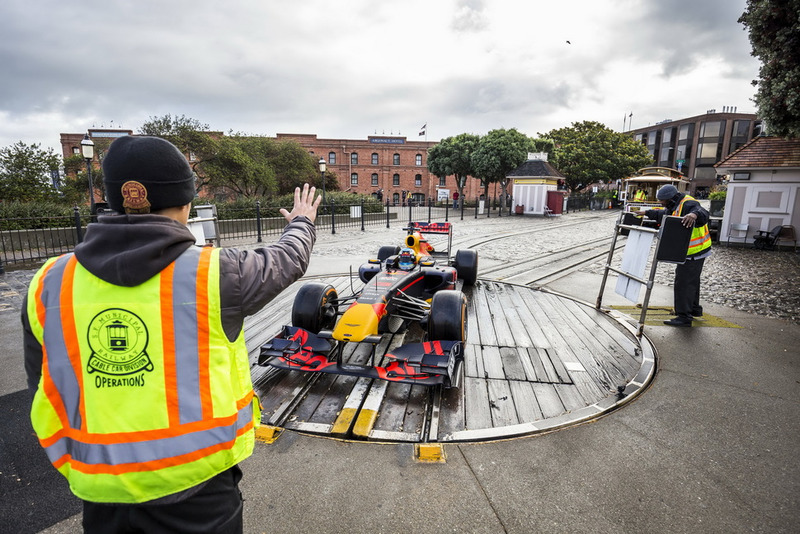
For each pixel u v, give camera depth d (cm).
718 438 325
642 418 350
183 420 117
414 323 565
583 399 377
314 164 3672
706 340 521
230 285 121
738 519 247
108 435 114
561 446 312
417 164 4834
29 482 274
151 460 115
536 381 409
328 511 250
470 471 285
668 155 6612
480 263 1027
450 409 358
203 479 121
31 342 118
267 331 533
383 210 2348
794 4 729
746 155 1317
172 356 116
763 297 728
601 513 250
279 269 134
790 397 386
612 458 300
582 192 4834
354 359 457
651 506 256
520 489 269
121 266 109
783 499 263
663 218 495
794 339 527
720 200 1703
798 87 773
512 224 2155
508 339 516
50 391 116
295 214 160
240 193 2723
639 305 671
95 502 118
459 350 407
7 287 777
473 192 4903
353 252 1188
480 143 3138
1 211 1156
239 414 133
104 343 113
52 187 1802
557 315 611
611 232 1753
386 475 280
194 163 2325
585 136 4125
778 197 1267
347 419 340
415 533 235
